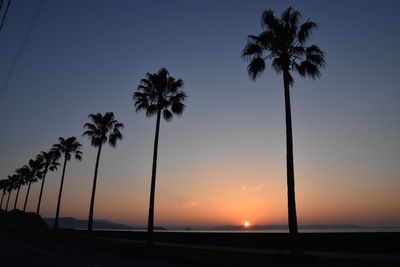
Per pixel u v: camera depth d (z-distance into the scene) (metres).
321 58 18.41
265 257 15.62
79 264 13.05
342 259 14.45
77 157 53.47
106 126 38.94
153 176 25.61
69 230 52.53
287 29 18.50
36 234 42.47
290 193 16.33
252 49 18.89
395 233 18.06
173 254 17.44
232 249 22.19
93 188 35.97
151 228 23.97
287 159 16.95
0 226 75.81
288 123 17.50
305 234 22.00
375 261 13.38
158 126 27.34
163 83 28.11
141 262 14.50
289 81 19.17
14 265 12.55
